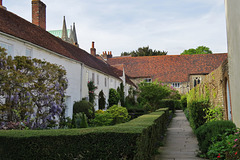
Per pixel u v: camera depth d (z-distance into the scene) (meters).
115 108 15.85
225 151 6.05
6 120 8.17
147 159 5.66
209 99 12.24
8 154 4.41
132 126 5.25
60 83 11.50
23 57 9.02
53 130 4.82
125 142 4.33
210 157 6.71
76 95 17.00
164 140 10.92
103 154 4.35
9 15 12.80
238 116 7.28
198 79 44.50
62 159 4.38
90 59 24.77
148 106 26.44
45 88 9.80
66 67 15.51
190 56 47.84
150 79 46.38
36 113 9.81
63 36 37.41
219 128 7.30
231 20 7.88
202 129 7.97
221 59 46.09
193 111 11.43
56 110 10.54
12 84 8.27
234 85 7.76
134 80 46.88
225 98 9.28
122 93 30.52
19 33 11.34
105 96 25.22
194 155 7.88
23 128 8.48
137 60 49.84
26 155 4.38
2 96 8.51
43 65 10.30
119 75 34.25
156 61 48.75
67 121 12.86
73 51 19.98
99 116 14.12
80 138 4.40
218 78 10.31
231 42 8.02
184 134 12.96
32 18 16.94
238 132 5.88
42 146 4.41
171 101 31.27
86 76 19.81
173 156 7.74
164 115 13.34
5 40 9.88
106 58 51.59
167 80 45.03
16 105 8.57
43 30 16.86
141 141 4.62
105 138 4.38
